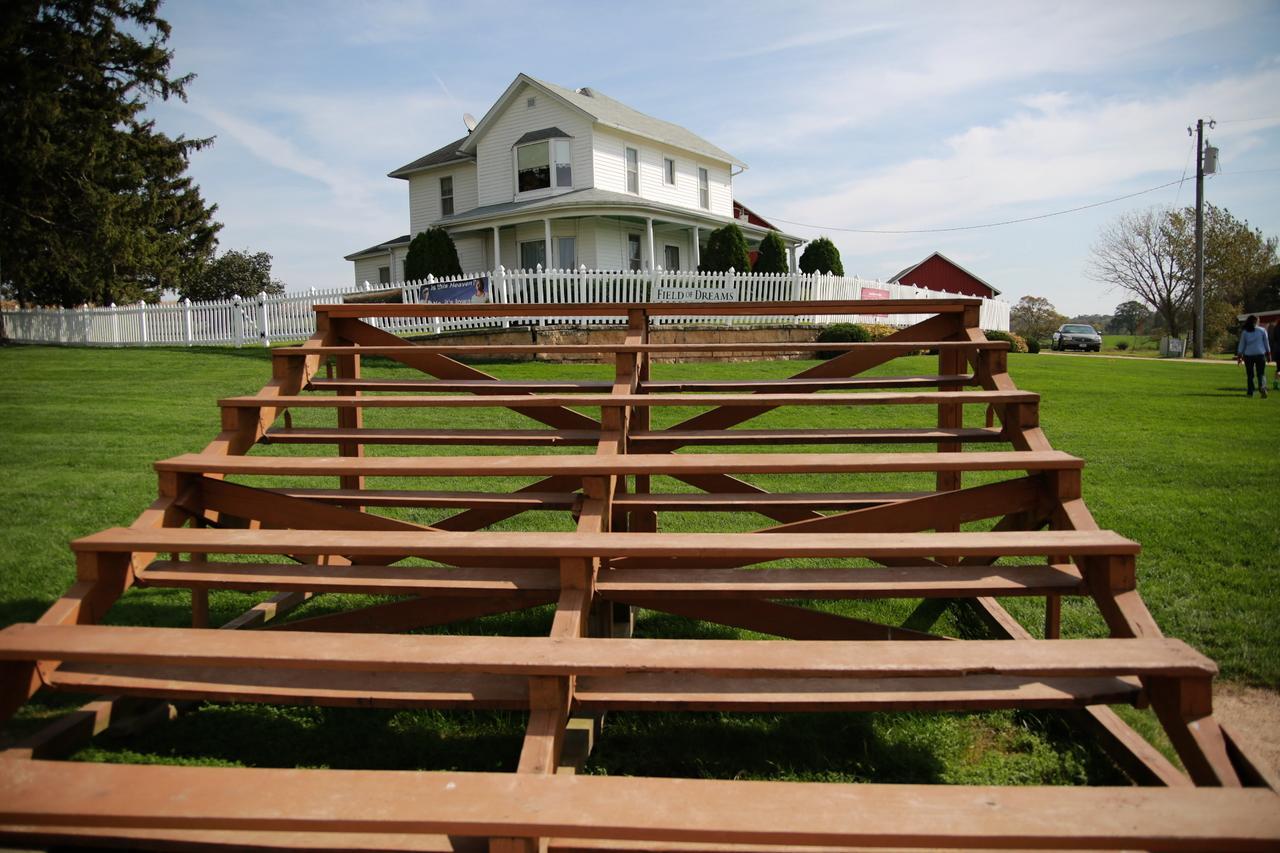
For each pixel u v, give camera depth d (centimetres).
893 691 261
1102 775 281
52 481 688
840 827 181
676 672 254
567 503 378
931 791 198
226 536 304
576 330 1961
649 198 2998
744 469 335
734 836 180
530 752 226
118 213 2531
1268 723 310
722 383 470
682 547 284
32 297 3134
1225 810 191
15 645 254
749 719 329
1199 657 240
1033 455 340
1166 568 480
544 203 2598
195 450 826
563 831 183
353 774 208
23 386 1276
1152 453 878
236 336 2041
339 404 385
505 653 243
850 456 342
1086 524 311
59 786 205
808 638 353
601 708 256
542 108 2806
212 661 243
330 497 411
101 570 299
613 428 389
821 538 296
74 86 2453
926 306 475
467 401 381
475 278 1956
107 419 983
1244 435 1014
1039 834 181
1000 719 325
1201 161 3909
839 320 2305
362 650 246
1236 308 6078
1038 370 2017
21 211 2370
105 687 272
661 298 2070
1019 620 418
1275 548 514
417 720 329
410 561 536
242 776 208
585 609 287
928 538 296
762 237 3606
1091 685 263
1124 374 2055
